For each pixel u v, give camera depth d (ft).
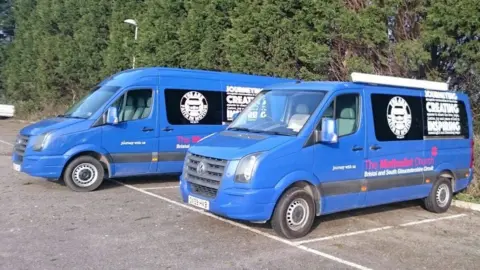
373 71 42.45
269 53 50.47
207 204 22.50
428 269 20.10
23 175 38.04
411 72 41.73
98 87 36.01
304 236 23.68
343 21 41.70
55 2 114.01
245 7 52.85
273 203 22.02
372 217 28.43
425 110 28.58
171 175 40.16
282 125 24.36
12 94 138.92
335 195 24.08
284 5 48.26
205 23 61.57
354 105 25.20
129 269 18.69
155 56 68.44
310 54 44.27
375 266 20.16
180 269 18.89
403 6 40.57
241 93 39.11
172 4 67.51
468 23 35.40
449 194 30.30
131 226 24.56
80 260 19.45
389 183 26.35
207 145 23.77
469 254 22.25
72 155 31.96
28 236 22.34
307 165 22.94
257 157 21.74
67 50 106.01
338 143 24.08
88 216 26.21
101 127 32.89
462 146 30.86
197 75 37.40
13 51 139.85
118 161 33.58
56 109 113.29
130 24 84.48
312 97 24.50
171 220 25.88
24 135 32.83
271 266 19.62
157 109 35.06
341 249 22.17
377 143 25.70
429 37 37.68
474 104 39.96
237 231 24.13
